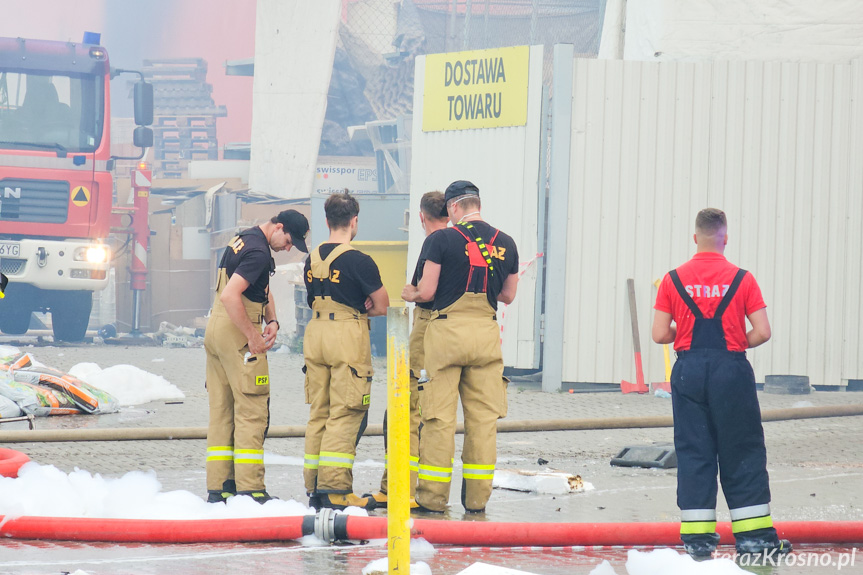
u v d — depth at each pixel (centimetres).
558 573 1539
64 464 2630
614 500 2261
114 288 8738
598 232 4656
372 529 1730
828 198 4750
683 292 1738
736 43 5119
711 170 4706
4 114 6228
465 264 2083
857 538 1736
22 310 6994
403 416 1330
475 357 2084
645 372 4619
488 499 2167
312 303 2120
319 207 6669
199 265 8788
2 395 3466
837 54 5059
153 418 3494
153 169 11362
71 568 1548
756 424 1703
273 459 2825
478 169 4834
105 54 6450
